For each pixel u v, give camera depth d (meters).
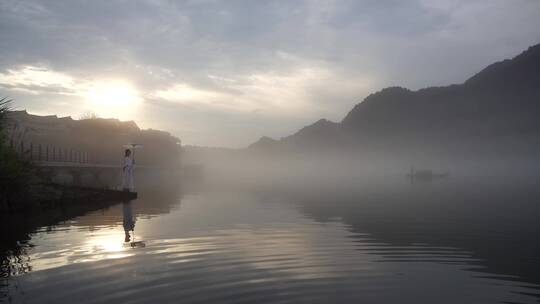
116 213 24.16
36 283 10.12
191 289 9.78
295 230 18.61
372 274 11.36
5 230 17.80
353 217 23.75
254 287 10.03
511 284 10.68
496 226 20.64
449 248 15.10
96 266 11.71
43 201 26.20
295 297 9.38
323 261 12.73
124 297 9.16
